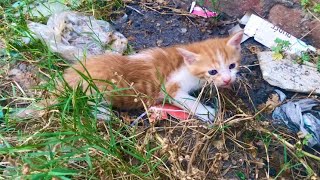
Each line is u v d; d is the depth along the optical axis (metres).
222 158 0.43
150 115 0.46
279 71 0.50
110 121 0.45
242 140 0.44
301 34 0.54
